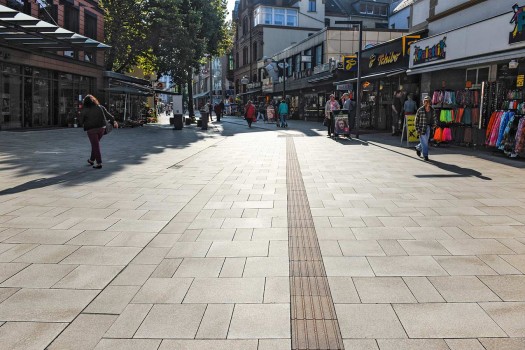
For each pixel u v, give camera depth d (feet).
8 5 61.31
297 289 11.60
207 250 14.64
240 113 184.75
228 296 11.21
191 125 101.09
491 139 38.73
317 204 20.93
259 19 162.50
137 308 10.58
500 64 41.47
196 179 27.99
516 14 35.29
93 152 32.24
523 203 20.85
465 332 9.37
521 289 11.48
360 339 9.13
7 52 62.03
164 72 95.86
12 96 64.75
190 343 9.01
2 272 12.75
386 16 171.94
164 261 13.67
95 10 86.43
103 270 12.94
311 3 166.50
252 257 13.97
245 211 19.71
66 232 16.56
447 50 45.85
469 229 16.69
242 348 8.82
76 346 8.91
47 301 10.94
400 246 14.85
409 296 11.12
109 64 93.40
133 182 26.84
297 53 127.85
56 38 50.31
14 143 47.96
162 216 18.92
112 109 94.38
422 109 35.58
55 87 75.72
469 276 12.33
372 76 66.49
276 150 44.57
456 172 29.99
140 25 88.99
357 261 13.52
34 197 22.38
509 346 8.82
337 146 47.75
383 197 22.34
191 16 96.12
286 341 9.07
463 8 48.57
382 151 42.78
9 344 8.96
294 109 132.26
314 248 14.74
